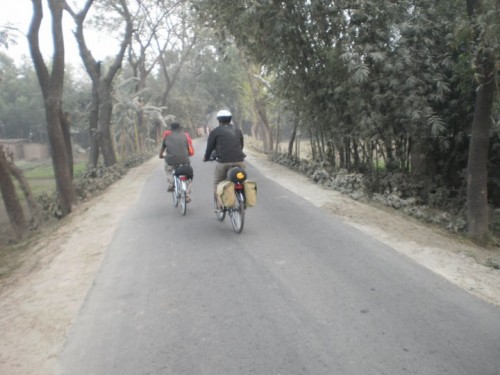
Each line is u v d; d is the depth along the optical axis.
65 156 12.42
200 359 3.75
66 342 4.25
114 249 7.01
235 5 11.55
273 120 23.91
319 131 12.95
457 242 7.34
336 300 4.64
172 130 9.22
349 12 10.47
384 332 3.98
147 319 4.53
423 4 10.29
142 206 10.25
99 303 5.02
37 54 11.82
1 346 4.38
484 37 7.31
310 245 6.46
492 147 10.67
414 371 3.42
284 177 12.95
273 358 3.68
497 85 7.75
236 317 4.41
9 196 12.24
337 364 3.55
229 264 5.88
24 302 5.40
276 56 12.45
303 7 11.08
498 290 4.84
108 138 18.77
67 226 9.28
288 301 4.68
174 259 6.25
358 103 10.45
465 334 3.90
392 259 5.77
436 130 9.48
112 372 3.69
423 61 10.02
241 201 7.04
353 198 9.75
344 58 9.91
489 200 11.44
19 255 8.27
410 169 12.00
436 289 4.83
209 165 17.77
